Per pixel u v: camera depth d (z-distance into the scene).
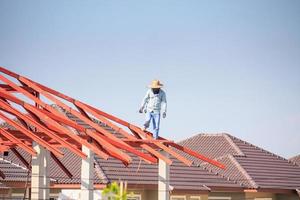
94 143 26.70
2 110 25.75
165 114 29.27
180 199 40.81
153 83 29.22
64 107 27.70
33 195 26.97
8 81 27.36
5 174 35.75
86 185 25.42
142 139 28.95
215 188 41.66
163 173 28.08
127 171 38.94
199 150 49.25
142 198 39.16
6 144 27.55
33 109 26.14
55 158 30.78
